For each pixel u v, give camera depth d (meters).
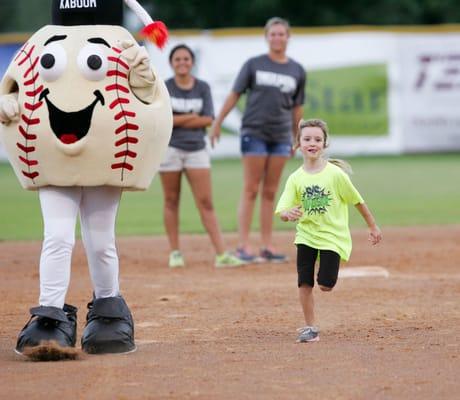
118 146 10.20
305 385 9.30
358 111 46.69
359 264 18.83
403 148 47.25
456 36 47.03
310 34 46.12
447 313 13.40
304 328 11.57
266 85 18.66
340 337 11.74
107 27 10.50
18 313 13.65
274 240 22.72
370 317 13.12
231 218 26.70
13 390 9.13
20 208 30.17
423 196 31.77
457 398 8.87
